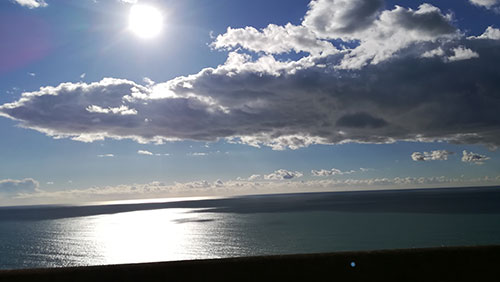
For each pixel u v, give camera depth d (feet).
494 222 234.38
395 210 377.09
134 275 27.43
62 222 398.21
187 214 477.77
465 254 29.60
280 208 506.07
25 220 448.65
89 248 203.31
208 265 28.35
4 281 26.68
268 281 27.37
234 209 538.06
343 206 498.69
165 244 208.44
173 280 27.22
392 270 28.32
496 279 27.37
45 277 27.02
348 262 28.89
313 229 237.45
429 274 27.99
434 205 439.22
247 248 176.55
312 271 28.12
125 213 577.84
